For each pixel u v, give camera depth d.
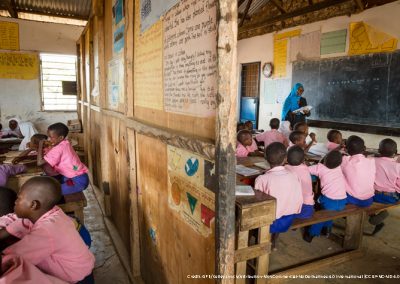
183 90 1.44
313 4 5.66
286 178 2.29
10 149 4.98
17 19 6.48
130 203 2.39
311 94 6.29
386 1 4.87
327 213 2.67
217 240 1.13
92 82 4.77
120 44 2.69
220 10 1.01
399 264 2.63
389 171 2.95
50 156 2.79
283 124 5.58
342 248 2.87
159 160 1.80
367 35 5.17
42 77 6.96
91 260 1.51
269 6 7.31
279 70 7.11
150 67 1.92
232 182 1.09
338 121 5.76
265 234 1.92
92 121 4.88
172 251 1.70
